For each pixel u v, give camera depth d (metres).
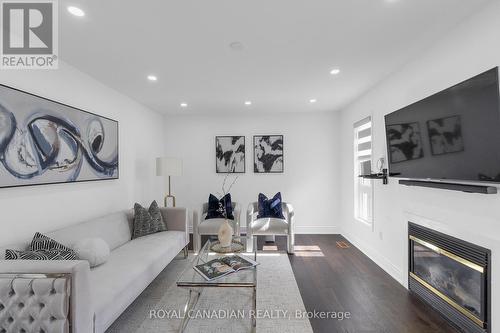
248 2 1.69
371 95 3.52
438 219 2.22
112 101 3.45
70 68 2.68
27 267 1.49
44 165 2.29
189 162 5.23
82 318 1.52
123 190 3.69
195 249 3.95
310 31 2.06
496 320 1.69
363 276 3.03
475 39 1.82
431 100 2.06
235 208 4.09
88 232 2.54
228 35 2.12
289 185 5.09
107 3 1.68
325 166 5.02
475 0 1.69
